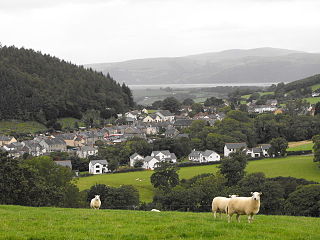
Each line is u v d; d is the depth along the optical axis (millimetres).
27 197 70250
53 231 28172
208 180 106938
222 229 29234
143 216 37344
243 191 91625
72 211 43031
